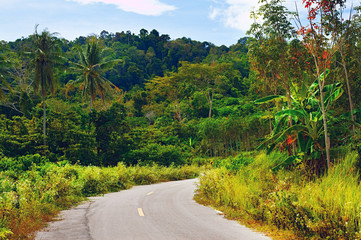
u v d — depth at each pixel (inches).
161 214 430.6
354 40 593.3
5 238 280.4
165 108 3575.3
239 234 304.0
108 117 1656.0
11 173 715.4
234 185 498.0
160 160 1704.0
